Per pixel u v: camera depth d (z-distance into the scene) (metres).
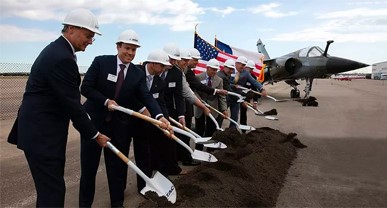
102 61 3.10
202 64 8.21
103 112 3.10
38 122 2.36
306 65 14.75
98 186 4.04
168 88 4.22
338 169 4.58
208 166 4.13
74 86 2.42
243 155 4.46
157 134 3.99
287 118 9.62
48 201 2.42
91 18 2.45
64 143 2.53
